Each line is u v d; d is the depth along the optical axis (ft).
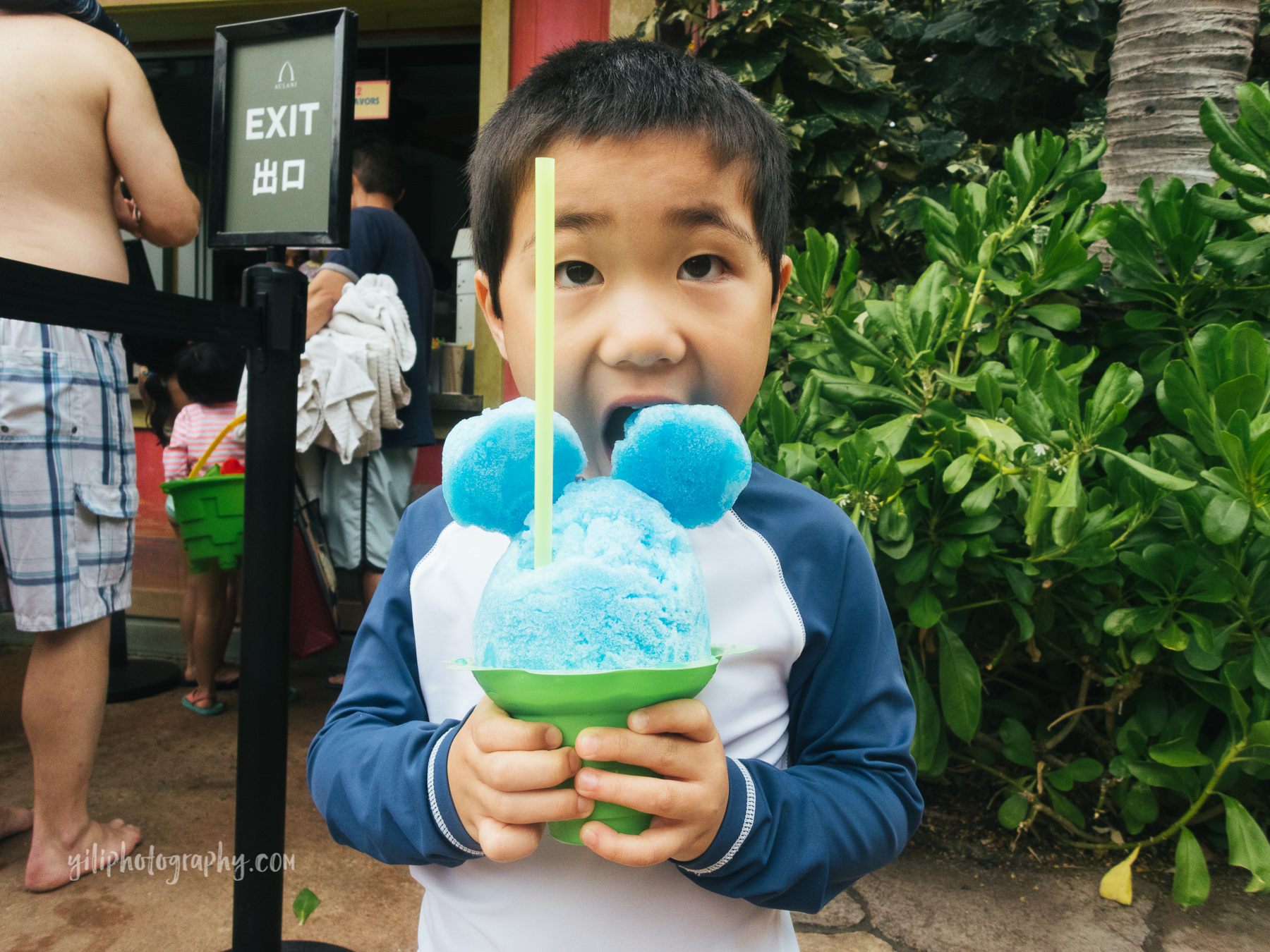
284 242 3.89
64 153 5.55
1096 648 6.29
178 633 10.89
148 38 12.75
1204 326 5.66
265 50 3.93
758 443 6.03
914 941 5.25
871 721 2.75
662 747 1.81
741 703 2.64
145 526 11.09
